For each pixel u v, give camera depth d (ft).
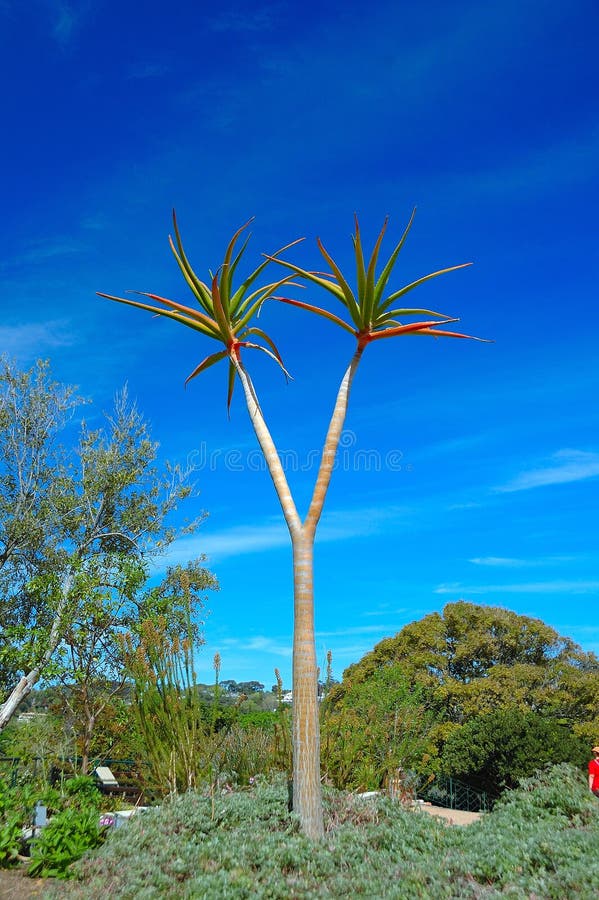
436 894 16.26
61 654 38.06
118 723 34.99
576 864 17.80
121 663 36.70
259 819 21.42
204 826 20.61
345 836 20.35
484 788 52.75
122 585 38.91
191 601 42.29
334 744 30.58
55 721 38.99
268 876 17.13
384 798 25.27
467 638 72.64
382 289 24.95
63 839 19.44
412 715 37.27
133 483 44.21
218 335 27.45
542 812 24.57
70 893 16.96
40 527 41.47
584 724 61.62
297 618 22.77
